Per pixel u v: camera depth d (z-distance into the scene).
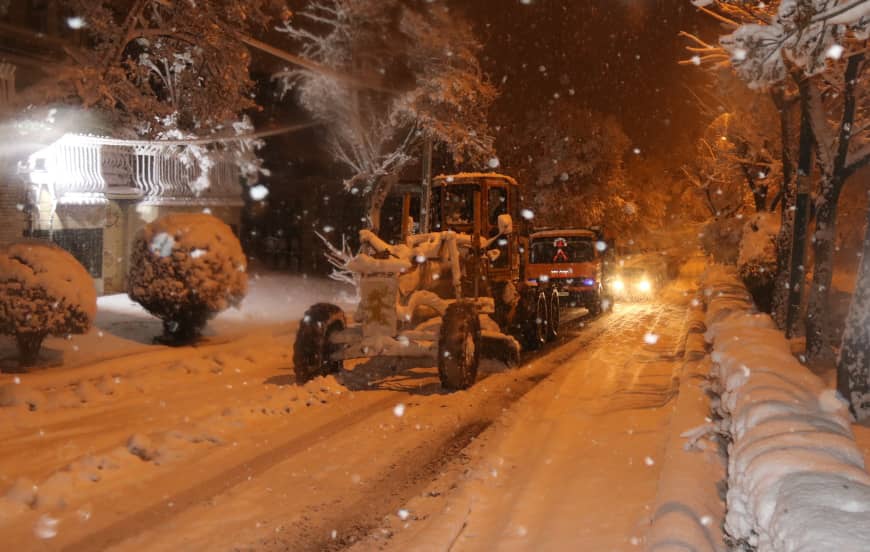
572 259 25.39
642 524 5.64
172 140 20.95
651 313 25.58
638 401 10.59
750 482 3.51
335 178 34.78
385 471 7.34
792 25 6.07
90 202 20.97
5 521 5.91
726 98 21.36
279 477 7.09
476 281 13.17
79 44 19.98
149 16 15.97
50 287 11.55
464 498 6.44
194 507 6.29
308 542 5.62
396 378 12.16
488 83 24.91
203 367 12.39
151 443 7.86
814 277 12.41
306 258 33.62
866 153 11.99
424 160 22.81
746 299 16.14
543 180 42.22
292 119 34.62
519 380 12.39
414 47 23.53
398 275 11.37
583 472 7.20
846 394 8.33
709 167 33.97
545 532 5.69
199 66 15.05
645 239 57.84
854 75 11.73
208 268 14.49
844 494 2.93
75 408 9.64
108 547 5.45
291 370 12.65
